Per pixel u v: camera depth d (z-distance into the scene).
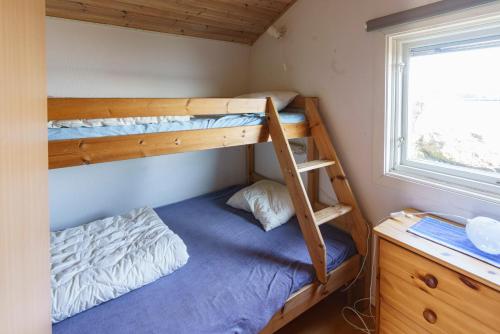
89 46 2.16
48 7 1.90
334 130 2.07
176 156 2.74
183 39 2.58
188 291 1.44
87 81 2.18
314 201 2.30
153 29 2.39
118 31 2.27
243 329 1.29
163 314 1.29
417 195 1.64
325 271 1.57
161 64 2.50
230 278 1.54
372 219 1.91
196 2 2.12
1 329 0.38
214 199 2.79
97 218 2.41
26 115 0.47
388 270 1.42
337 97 2.02
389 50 1.67
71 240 1.79
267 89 2.76
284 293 1.48
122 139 1.36
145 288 1.47
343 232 2.03
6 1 0.39
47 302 0.60
